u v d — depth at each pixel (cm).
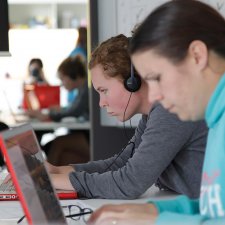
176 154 219
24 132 154
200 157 217
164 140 212
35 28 808
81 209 193
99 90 233
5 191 227
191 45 135
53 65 789
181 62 135
